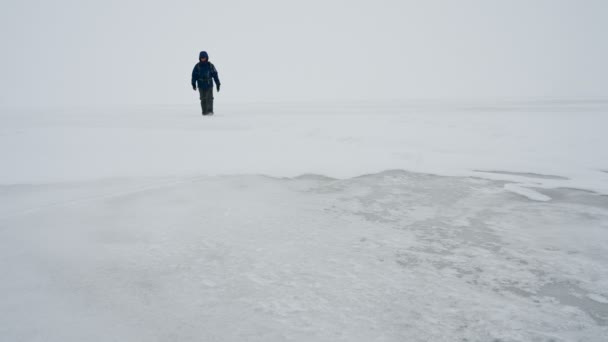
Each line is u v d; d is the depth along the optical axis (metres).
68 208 2.94
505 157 4.74
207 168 4.27
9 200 3.16
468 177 3.92
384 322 1.49
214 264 2.01
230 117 9.66
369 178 3.89
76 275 1.90
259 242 2.29
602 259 2.07
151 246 2.24
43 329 1.45
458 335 1.42
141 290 1.75
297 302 1.63
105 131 6.80
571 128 6.93
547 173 4.03
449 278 1.86
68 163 4.46
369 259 2.06
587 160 4.52
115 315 1.55
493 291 1.74
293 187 3.58
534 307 1.61
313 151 5.11
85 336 1.41
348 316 1.53
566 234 2.43
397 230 2.50
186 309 1.59
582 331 1.45
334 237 2.38
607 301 1.66
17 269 1.96
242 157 4.78
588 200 3.14
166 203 3.08
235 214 2.81
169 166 4.36
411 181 3.77
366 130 6.90
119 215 2.79
